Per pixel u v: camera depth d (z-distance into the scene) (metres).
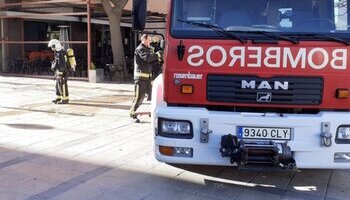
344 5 4.70
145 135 7.83
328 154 4.72
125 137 7.67
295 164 4.70
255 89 4.66
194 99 4.73
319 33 4.67
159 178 5.53
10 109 10.48
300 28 4.74
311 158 4.73
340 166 4.76
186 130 4.79
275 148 4.59
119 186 5.24
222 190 5.17
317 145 4.70
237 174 5.71
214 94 4.70
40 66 20.14
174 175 5.64
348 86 4.61
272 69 4.62
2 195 4.91
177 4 4.80
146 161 6.23
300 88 4.63
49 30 23.84
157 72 8.92
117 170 5.83
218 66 4.66
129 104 11.55
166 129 4.84
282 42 4.60
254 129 4.71
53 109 10.55
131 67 20.27
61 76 11.34
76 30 25.11
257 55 4.62
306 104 4.66
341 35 4.64
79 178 5.50
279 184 5.41
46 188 5.14
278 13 4.80
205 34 4.69
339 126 4.68
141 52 8.66
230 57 4.64
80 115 9.79
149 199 4.86
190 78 4.71
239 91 4.67
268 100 4.67
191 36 4.70
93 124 8.78
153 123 5.15
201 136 4.75
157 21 21.19
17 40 21.59
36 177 5.51
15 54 21.64
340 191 5.22
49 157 6.38
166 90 4.78
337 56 4.59
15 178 5.46
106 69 18.67
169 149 4.86
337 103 4.66
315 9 4.78
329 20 4.73
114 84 16.44
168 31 4.75
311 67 4.61
